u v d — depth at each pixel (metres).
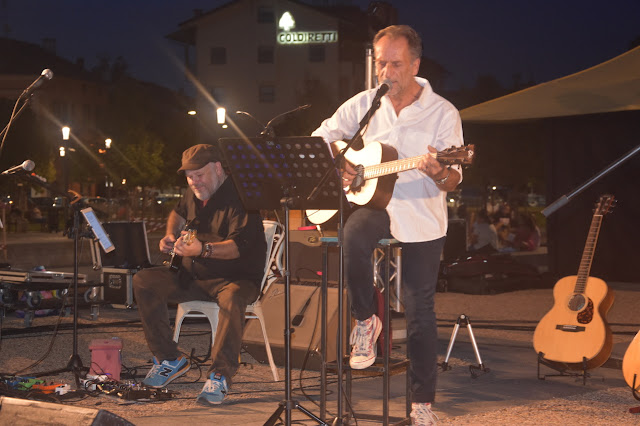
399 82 4.03
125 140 42.31
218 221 5.45
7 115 32.62
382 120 4.16
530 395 5.22
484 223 15.77
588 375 5.76
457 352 6.79
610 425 4.43
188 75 52.97
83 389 5.13
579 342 5.57
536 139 29.88
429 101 4.10
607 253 12.38
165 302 5.40
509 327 8.02
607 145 12.32
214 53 52.72
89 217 5.39
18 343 7.02
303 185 3.78
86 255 17.48
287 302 3.83
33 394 4.81
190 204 5.65
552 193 12.89
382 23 6.97
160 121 44.69
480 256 11.43
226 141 3.71
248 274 5.38
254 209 3.95
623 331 7.79
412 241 4.01
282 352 5.83
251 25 52.00
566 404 4.93
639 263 12.08
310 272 7.39
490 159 29.95
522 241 19.83
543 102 11.67
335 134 4.36
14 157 32.38
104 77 58.53
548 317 5.80
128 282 9.10
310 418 4.32
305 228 7.46
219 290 5.34
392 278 6.93
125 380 5.50
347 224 4.00
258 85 52.34
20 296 8.53
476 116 12.04
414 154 4.07
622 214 12.23
